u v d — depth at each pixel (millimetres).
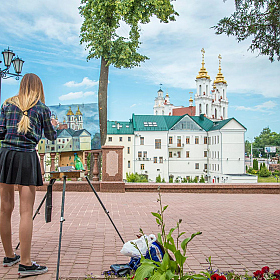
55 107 10195
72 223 5801
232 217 6684
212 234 5172
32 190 3404
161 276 2193
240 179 51844
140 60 14586
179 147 58406
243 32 4641
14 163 3352
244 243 4648
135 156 55844
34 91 3568
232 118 54875
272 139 134625
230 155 55062
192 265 3684
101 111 14117
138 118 57781
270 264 3744
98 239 4711
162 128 56938
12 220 5938
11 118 3432
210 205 8258
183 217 6555
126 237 4836
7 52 11492
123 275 3188
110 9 13500
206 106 90562
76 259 3812
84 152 10227
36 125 3510
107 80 14266
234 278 2906
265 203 8852
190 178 59406
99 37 13531
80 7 14148
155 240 3383
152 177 56312
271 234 5215
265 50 4641
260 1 4383
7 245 3531
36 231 5176
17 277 3230
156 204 8125
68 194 9773
